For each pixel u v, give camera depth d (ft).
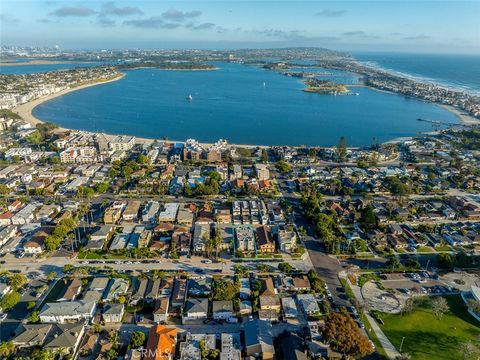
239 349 507.71
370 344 499.51
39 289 625.00
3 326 552.82
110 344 509.35
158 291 619.26
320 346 521.24
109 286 635.25
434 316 595.88
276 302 601.62
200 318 577.02
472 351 508.94
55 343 500.33
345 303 621.72
